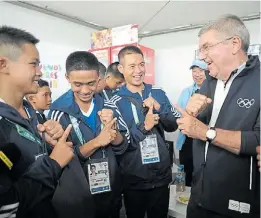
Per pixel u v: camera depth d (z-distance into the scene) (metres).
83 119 1.41
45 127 1.04
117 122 1.52
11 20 2.67
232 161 1.07
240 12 3.00
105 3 2.75
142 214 1.71
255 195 1.04
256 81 1.05
